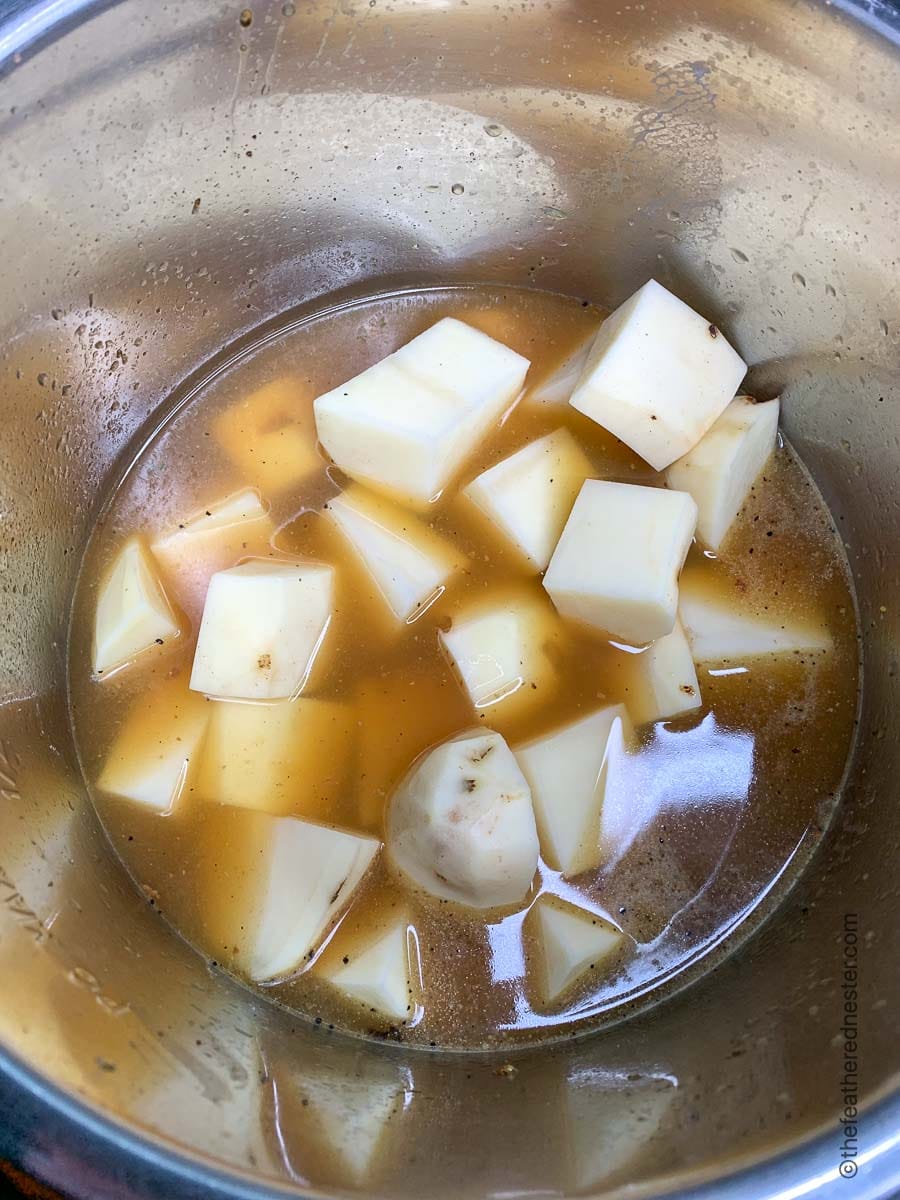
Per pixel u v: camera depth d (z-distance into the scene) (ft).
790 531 0.88
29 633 0.81
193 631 0.85
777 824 0.79
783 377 0.91
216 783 0.78
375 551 0.85
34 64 0.67
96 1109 0.51
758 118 0.76
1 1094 0.50
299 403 0.98
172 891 0.76
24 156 0.71
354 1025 0.72
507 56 0.81
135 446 0.95
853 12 0.65
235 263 0.95
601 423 0.85
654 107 0.81
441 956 0.73
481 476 0.85
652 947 0.75
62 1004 0.58
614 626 0.80
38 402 0.82
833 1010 0.62
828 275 0.81
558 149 0.89
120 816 0.79
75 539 0.89
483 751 0.73
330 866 0.73
